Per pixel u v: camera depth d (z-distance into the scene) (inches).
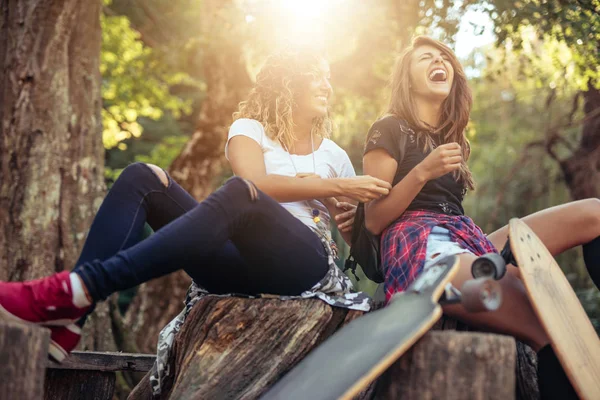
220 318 95.7
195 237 84.8
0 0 210.7
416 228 100.0
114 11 455.8
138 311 309.0
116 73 432.8
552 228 101.3
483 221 398.6
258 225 92.4
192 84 494.3
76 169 210.4
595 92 245.9
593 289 333.1
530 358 100.2
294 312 96.0
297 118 112.5
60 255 203.5
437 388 78.4
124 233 90.2
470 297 79.5
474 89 381.7
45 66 208.4
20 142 203.9
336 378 74.4
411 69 112.6
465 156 115.7
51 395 124.6
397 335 75.5
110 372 130.6
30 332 71.1
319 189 99.9
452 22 228.2
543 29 196.1
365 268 109.7
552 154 303.4
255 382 93.2
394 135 107.0
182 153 333.4
